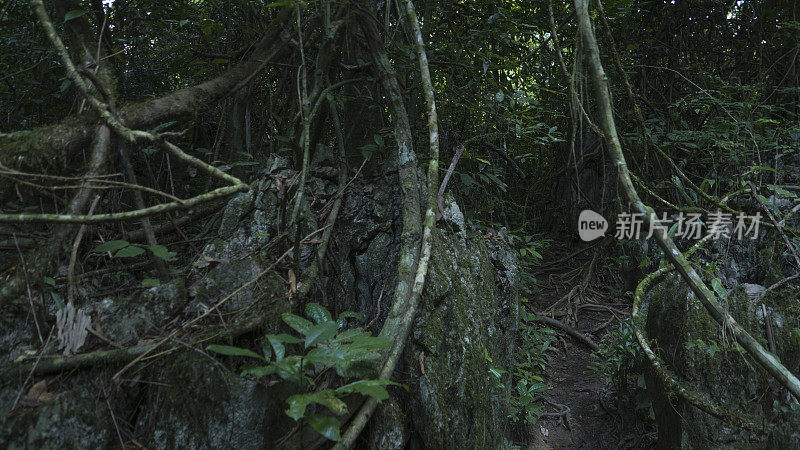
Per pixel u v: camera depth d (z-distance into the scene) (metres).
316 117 2.65
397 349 1.75
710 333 2.32
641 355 2.86
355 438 1.52
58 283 1.74
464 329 2.13
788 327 2.26
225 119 2.79
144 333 1.58
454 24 3.39
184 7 2.70
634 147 4.16
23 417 1.30
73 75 1.64
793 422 2.06
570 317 4.43
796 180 3.18
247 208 2.15
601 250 4.82
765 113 3.82
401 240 2.11
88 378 1.45
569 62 3.79
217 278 1.77
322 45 2.43
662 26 4.55
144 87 3.06
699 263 2.74
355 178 2.37
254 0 2.71
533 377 3.03
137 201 1.81
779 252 2.69
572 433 3.09
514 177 5.69
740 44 4.43
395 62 2.83
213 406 1.49
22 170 1.64
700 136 3.54
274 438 1.55
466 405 2.03
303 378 1.44
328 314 1.67
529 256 4.92
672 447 2.49
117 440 1.43
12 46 2.67
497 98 3.09
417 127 3.41
